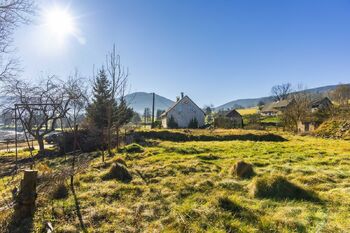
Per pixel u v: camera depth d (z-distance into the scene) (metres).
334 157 12.45
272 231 5.18
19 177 9.58
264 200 6.68
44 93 15.77
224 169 10.19
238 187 7.75
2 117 14.27
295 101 42.91
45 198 6.75
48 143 34.03
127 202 6.85
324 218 5.59
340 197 6.67
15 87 14.02
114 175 8.95
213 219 5.64
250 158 12.82
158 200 6.89
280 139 23.42
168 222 5.67
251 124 46.78
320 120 36.06
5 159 19.28
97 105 26.75
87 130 19.11
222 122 46.66
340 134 25.50
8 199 6.65
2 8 10.08
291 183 7.15
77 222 5.69
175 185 8.05
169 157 13.12
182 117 56.16
